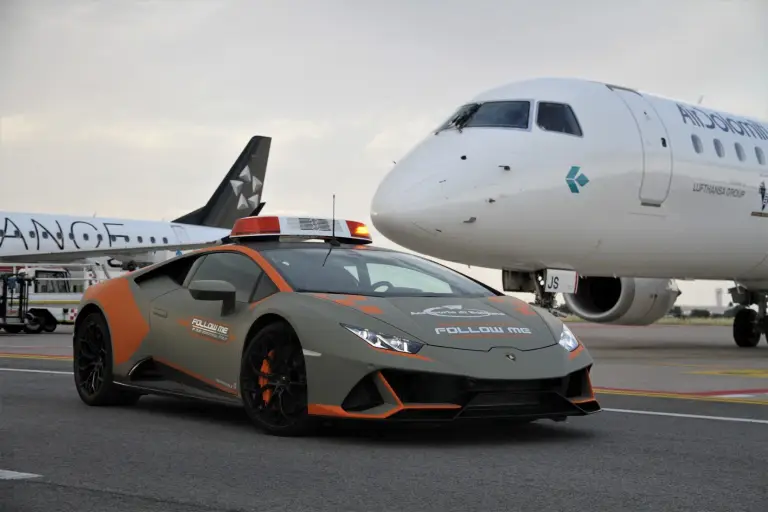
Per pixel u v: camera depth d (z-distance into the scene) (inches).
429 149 459.5
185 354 211.6
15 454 162.2
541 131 454.9
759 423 211.9
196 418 212.4
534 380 175.2
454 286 213.2
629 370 401.4
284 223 224.8
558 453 168.2
